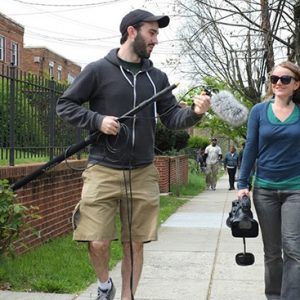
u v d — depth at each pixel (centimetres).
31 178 454
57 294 553
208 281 625
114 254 735
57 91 844
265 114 452
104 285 433
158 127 1966
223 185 2534
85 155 1030
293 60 1321
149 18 413
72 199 931
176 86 404
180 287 598
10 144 689
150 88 425
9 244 573
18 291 560
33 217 636
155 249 822
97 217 415
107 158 419
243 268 691
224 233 986
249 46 1639
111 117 400
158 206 434
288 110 448
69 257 698
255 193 462
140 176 427
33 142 768
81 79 416
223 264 716
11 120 690
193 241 898
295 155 443
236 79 2050
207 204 1549
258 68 1719
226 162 2216
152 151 435
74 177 942
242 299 555
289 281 436
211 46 2316
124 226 432
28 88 752
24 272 610
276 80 446
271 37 1359
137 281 437
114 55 423
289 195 445
